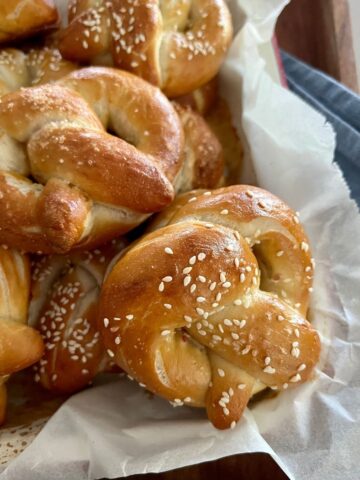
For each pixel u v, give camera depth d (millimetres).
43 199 171
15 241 181
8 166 183
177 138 195
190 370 175
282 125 216
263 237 183
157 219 196
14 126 182
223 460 177
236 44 229
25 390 201
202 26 219
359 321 189
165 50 212
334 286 197
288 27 286
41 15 210
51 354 195
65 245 169
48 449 169
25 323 191
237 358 173
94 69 200
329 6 272
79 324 196
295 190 210
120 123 197
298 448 171
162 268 167
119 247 204
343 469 164
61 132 178
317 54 284
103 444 170
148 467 164
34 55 220
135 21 207
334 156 238
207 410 176
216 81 234
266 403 184
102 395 190
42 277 204
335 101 255
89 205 177
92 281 202
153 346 168
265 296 178
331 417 173
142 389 193
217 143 221
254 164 219
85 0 218
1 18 207
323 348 189
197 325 174
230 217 180
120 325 169
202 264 167
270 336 173
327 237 203
